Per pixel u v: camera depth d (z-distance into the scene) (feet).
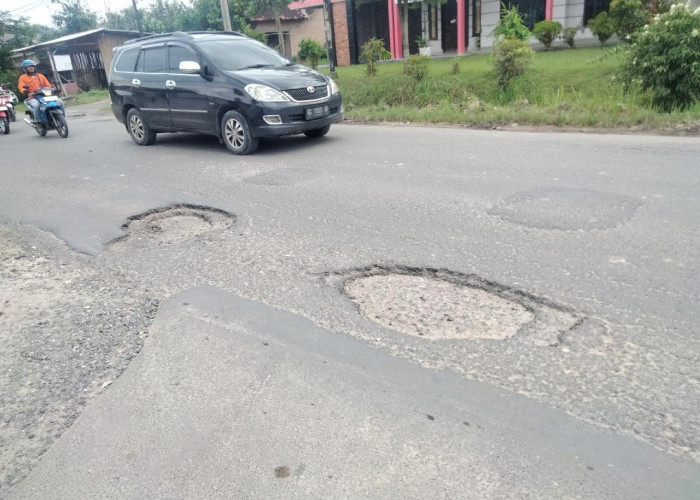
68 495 7.00
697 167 19.11
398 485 6.74
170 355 9.84
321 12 94.79
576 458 6.97
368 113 37.01
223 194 19.90
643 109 29.35
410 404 8.13
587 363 8.81
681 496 6.36
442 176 20.33
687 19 28.84
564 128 28.45
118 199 20.13
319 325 10.48
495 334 9.81
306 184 20.53
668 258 12.25
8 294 12.82
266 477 7.00
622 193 16.87
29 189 22.80
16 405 8.81
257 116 25.68
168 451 7.57
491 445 7.25
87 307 11.94
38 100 38.52
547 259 12.63
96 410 8.55
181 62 28.09
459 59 56.08
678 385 8.18
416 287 11.83
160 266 13.91
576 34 61.00
